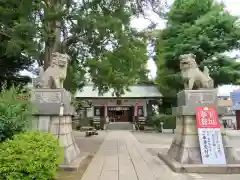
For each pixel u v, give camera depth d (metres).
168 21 21.75
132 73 12.61
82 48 12.66
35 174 4.28
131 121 36.41
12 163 4.21
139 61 12.25
